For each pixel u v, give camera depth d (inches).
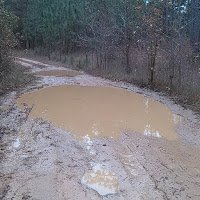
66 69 1289.4
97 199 326.3
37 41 1963.6
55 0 1886.1
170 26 921.5
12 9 2025.1
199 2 1120.2
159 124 555.8
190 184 355.6
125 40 1128.2
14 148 445.4
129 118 589.6
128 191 341.4
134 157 421.1
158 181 361.4
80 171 382.6
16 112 620.7
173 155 428.1
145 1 1007.0
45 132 509.4
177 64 860.0
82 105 679.7
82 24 1679.4
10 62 940.0
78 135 498.3
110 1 1349.7
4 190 339.0
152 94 792.9
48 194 333.7
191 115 605.0
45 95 774.5
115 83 947.3
